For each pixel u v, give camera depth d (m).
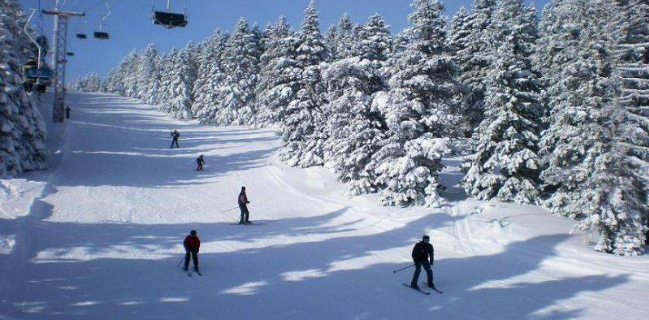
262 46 58.75
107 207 20.17
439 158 22.22
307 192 27.56
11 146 21.95
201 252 15.15
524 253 16.25
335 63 26.03
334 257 15.49
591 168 16.75
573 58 18.50
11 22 27.36
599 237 17.11
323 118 32.38
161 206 21.83
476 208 21.31
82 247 14.38
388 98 23.78
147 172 28.73
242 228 19.25
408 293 11.98
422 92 23.31
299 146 32.88
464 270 14.54
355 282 12.75
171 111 71.31
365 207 23.11
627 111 16.61
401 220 20.59
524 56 23.31
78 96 95.19
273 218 21.67
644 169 16.25
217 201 24.23
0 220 15.53
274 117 35.47
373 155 23.62
